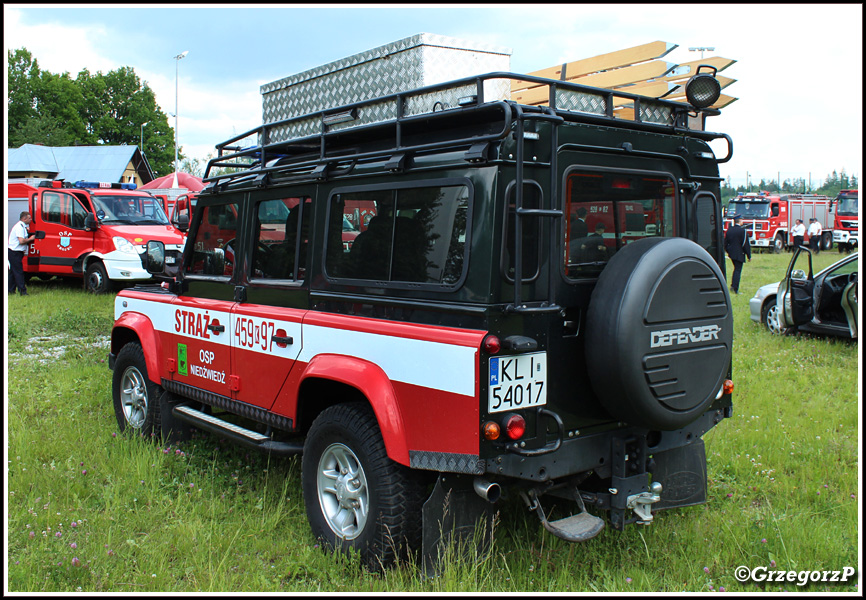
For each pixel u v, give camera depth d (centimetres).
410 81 396
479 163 320
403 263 356
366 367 362
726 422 588
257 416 450
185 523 414
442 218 337
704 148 413
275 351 430
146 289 596
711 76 381
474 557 342
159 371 551
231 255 484
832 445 535
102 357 871
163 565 369
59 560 369
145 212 1527
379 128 379
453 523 339
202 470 496
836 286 911
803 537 388
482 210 318
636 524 407
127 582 357
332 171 398
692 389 344
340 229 393
